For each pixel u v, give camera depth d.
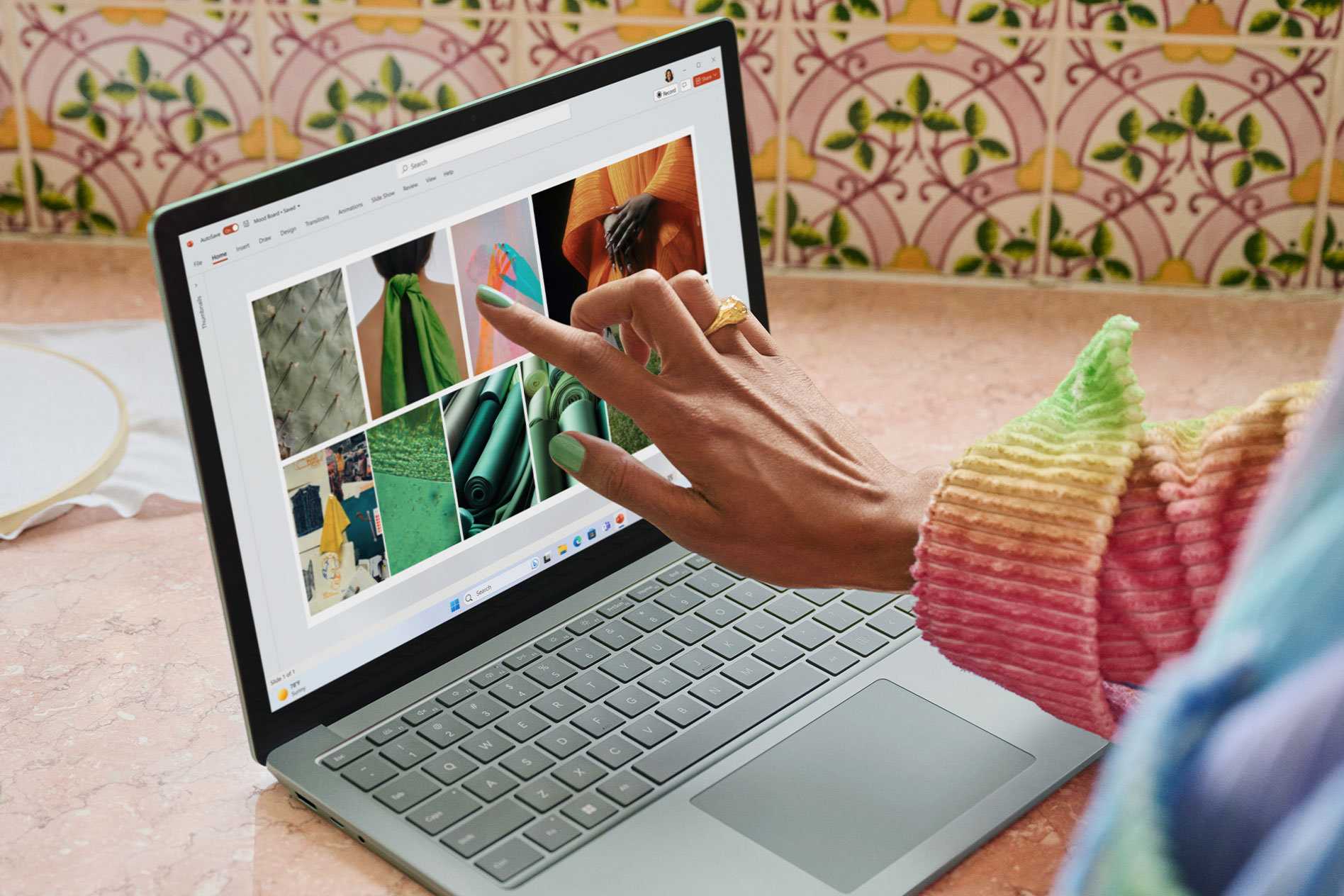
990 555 0.48
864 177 1.05
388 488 0.58
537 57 1.03
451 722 0.57
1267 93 0.97
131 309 1.01
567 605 0.65
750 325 0.57
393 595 0.58
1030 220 1.05
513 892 0.48
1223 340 0.99
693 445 0.52
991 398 0.92
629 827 0.51
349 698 0.57
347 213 0.55
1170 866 0.12
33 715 0.60
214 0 1.02
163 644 0.66
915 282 1.08
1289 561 0.12
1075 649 0.47
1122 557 0.47
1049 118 1.01
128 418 0.85
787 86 1.02
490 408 0.61
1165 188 1.02
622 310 0.53
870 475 0.54
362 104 1.05
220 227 0.51
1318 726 0.11
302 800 0.55
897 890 0.48
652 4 1.00
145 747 0.58
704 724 0.57
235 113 1.06
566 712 0.58
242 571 0.53
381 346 0.57
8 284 1.03
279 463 0.54
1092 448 0.47
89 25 1.03
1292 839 0.11
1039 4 0.97
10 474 0.78
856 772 0.55
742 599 0.66
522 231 0.61
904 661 0.62
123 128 1.06
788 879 0.49
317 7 1.02
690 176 0.68
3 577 0.71
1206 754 0.12
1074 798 0.55
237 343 0.52
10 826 0.53
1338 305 1.03
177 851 0.52
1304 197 1.01
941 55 1.00
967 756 0.56
